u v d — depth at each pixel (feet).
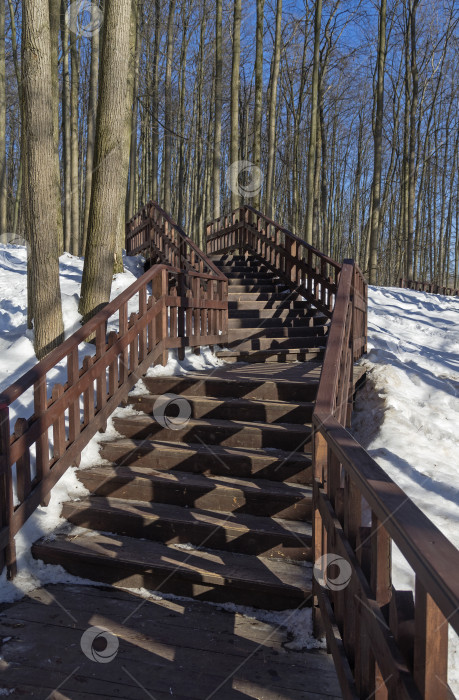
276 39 62.13
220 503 12.19
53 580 10.89
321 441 9.05
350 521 6.90
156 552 11.07
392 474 13.30
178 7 78.48
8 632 9.04
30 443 11.50
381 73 61.46
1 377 17.24
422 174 93.45
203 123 93.45
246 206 38.96
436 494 12.41
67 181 57.72
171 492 12.57
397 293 45.16
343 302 14.35
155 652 8.55
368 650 5.68
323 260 27.81
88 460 13.94
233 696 7.56
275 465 12.83
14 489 12.56
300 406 14.57
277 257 33.94
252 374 17.79
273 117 63.00
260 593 9.86
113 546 11.32
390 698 4.67
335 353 11.30
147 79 69.00
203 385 16.33
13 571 10.73
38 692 7.61
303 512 11.62
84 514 12.18
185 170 99.55
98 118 20.38
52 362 12.37
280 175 109.60
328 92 98.37
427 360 23.26
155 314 17.38
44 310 18.42
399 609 4.77
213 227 45.98
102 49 20.12
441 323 34.22
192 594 10.29
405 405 17.10
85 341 20.13
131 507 12.31
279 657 8.49
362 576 6.04
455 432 15.89
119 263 33.47
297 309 27.55
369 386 18.72
